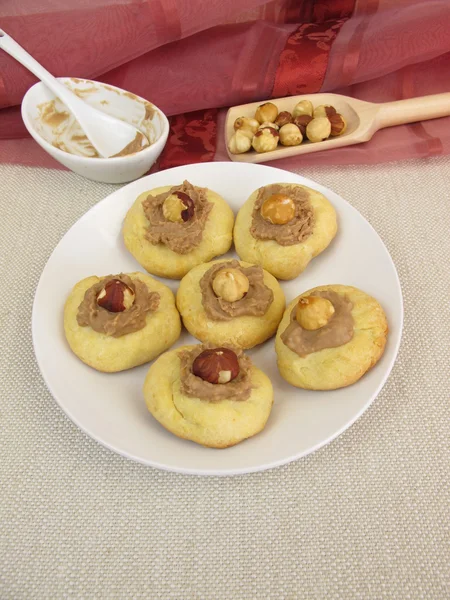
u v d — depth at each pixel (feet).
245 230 1.19
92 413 0.94
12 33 1.43
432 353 1.07
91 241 1.22
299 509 0.90
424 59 1.50
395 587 0.82
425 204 1.33
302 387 0.98
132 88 1.52
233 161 1.39
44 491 0.93
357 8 1.59
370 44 1.47
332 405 0.93
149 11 1.42
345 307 1.00
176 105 1.52
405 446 0.96
